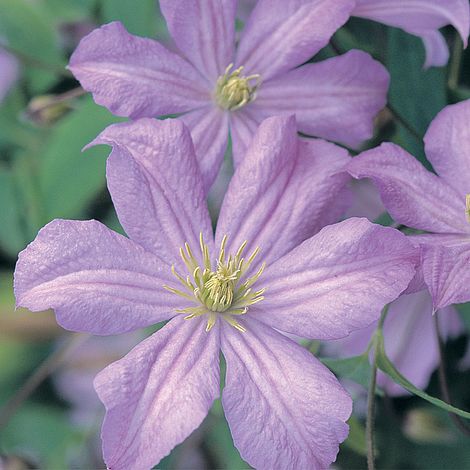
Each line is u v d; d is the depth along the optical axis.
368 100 0.53
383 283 0.47
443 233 0.50
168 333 0.49
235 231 0.50
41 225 0.59
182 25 0.52
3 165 0.61
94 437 0.63
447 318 0.60
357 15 0.53
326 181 0.49
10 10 0.62
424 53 0.54
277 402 0.48
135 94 0.51
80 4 0.62
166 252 0.49
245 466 0.58
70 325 0.47
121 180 0.49
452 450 0.59
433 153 0.50
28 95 0.62
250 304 0.49
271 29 0.53
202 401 0.47
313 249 0.49
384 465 0.59
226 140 0.52
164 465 0.59
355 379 0.52
